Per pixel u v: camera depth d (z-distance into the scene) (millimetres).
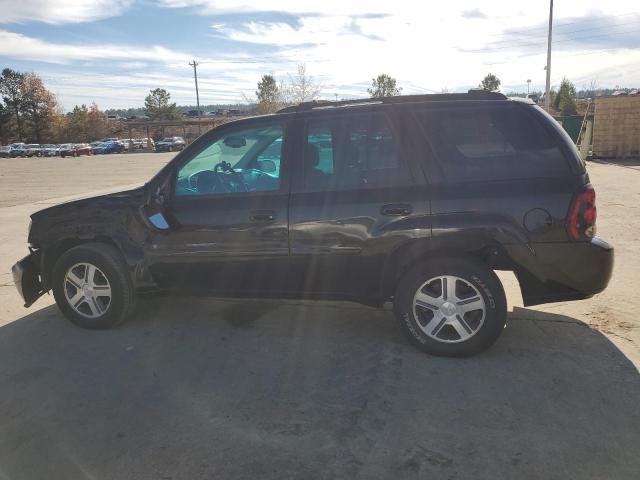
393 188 3951
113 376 3883
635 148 22078
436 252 3947
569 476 2686
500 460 2824
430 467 2787
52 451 3010
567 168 3752
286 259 4191
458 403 3381
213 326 4797
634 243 7328
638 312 4863
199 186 4457
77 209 4746
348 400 3469
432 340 4012
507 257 3822
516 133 3842
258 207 4199
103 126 108562
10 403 3551
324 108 4234
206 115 137250
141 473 2805
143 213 4527
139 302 5449
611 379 3627
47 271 4984
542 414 3232
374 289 4113
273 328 4727
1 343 4547
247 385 3703
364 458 2881
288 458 2896
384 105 4074
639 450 2873
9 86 96875
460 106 3961
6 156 68312
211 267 4391
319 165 4156
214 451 2975
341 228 4020
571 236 3715
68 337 4637
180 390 3654
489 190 3791
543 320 4715
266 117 4352
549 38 38469
